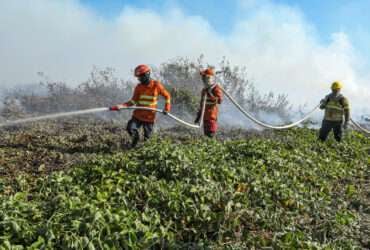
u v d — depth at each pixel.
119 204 6.38
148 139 10.90
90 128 13.19
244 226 6.75
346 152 11.98
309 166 9.76
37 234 5.15
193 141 11.50
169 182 7.34
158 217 6.10
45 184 7.13
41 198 6.77
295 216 7.21
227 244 6.21
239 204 6.89
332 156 11.40
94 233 5.23
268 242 6.29
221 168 8.01
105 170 7.70
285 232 6.46
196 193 6.88
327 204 7.73
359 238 6.72
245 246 6.17
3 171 8.63
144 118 10.70
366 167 10.95
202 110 11.61
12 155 9.79
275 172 8.56
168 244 5.72
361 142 14.23
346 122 12.70
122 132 12.87
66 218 5.45
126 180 7.19
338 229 6.77
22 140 11.12
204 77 11.79
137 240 5.52
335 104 12.74
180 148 8.77
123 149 10.82
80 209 5.57
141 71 10.58
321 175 9.48
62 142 11.14
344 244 6.36
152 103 10.73
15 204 5.71
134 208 6.38
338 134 12.82
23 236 5.09
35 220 5.52
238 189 7.57
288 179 8.54
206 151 9.51
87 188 6.89
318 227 6.88
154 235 5.64
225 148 9.82
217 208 6.87
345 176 9.96
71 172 7.79
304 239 6.25
